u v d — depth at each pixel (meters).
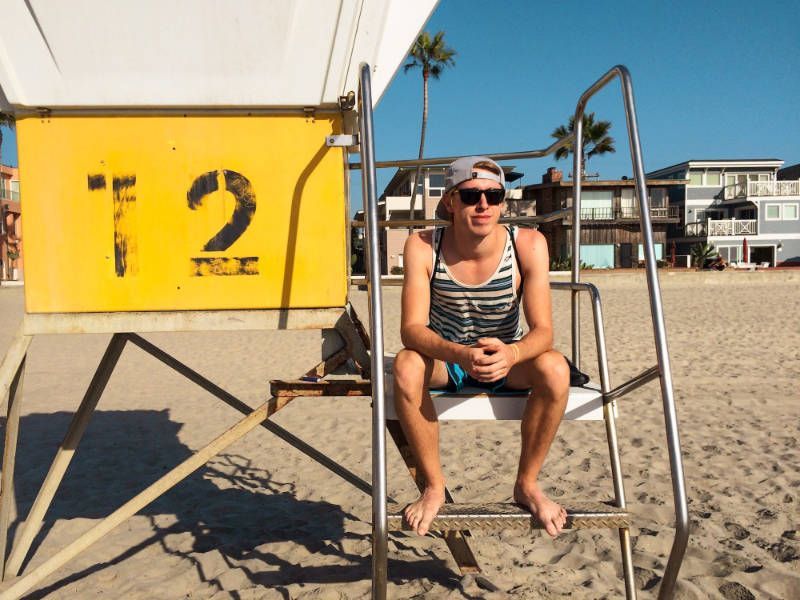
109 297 2.38
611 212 43.19
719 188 50.50
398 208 35.75
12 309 19.53
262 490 4.27
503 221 3.31
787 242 47.66
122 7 2.25
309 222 2.41
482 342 2.07
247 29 2.29
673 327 12.10
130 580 3.02
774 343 10.07
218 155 2.38
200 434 5.70
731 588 2.75
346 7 2.29
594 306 2.55
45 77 2.28
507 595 2.75
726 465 4.43
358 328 2.67
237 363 9.30
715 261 38.66
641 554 3.10
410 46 2.94
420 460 2.13
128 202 2.37
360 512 3.84
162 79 2.31
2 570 2.99
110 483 4.47
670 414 1.90
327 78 2.34
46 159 2.35
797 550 3.10
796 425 5.44
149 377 8.36
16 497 4.21
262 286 2.41
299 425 5.88
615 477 2.36
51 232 2.36
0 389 2.37
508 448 4.96
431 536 3.45
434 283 2.31
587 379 2.49
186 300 2.39
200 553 3.30
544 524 1.97
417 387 2.11
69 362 9.77
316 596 2.79
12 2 2.21
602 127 44.78
